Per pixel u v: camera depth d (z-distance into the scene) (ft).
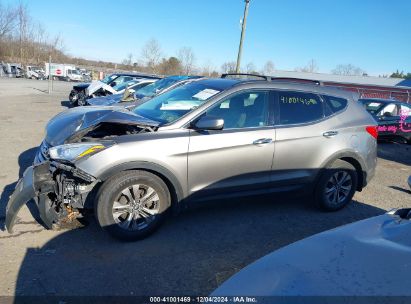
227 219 15.69
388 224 8.48
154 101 16.83
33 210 15.34
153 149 12.82
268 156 14.82
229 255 12.80
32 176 12.51
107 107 18.83
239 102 14.75
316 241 7.86
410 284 6.08
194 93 15.39
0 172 20.20
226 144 13.94
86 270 11.42
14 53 221.87
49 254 12.17
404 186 23.02
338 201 17.26
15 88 89.86
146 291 10.60
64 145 12.66
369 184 22.74
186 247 13.16
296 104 15.93
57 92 85.56
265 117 15.10
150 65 160.35
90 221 14.55
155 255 12.50
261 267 7.18
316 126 16.01
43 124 36.73
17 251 12.25
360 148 17.04
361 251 7.15
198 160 13.55
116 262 11.94
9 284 10.52
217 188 14.17
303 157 15.67
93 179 12.21
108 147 12.39
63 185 12.55
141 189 13.09
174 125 13.65
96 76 160.35
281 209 17.17
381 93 108.27
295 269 6.81
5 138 28.96
